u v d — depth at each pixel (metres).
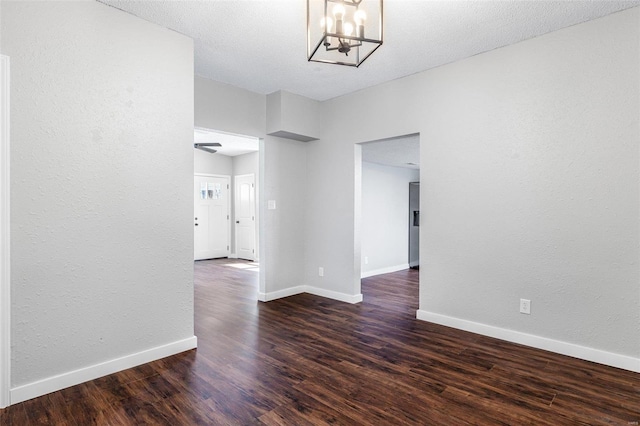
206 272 6.36
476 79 3.12
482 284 3.10
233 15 2.50
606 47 2.49
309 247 4.68
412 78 3.56
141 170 2.52
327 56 3.15
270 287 4.32
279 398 2.05
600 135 2.52
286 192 4.49
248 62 3.30
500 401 2.02
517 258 2.90
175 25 2.63
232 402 2.01
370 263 6.19
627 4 2.35
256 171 8.01
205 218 8.16
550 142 2.73
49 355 2.13
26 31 2.04
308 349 2.78
